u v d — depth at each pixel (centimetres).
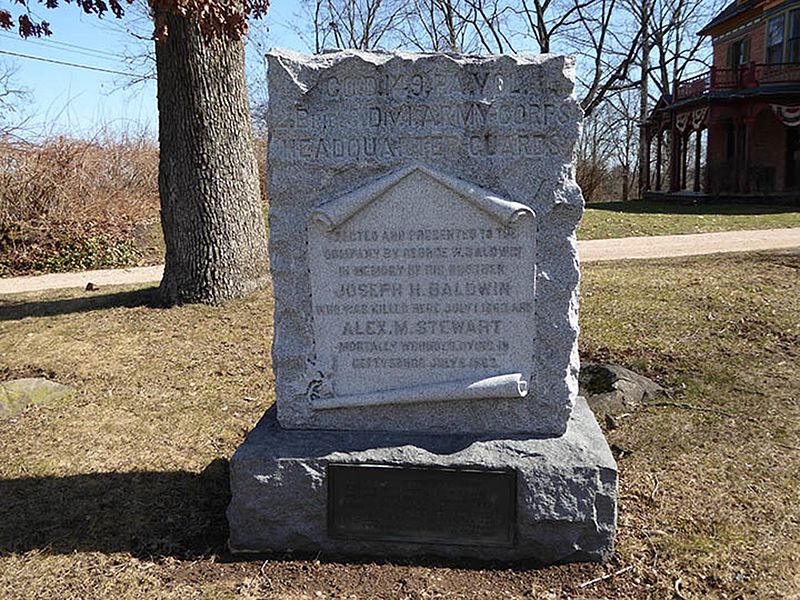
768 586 321
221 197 809
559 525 338
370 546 350
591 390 554
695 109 2588
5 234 1374
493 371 357
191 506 405
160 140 809
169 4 588
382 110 344
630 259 1159
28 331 768
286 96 344
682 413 522
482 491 340
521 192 343
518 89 337
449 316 355
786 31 2462
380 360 363
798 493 402
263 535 354
